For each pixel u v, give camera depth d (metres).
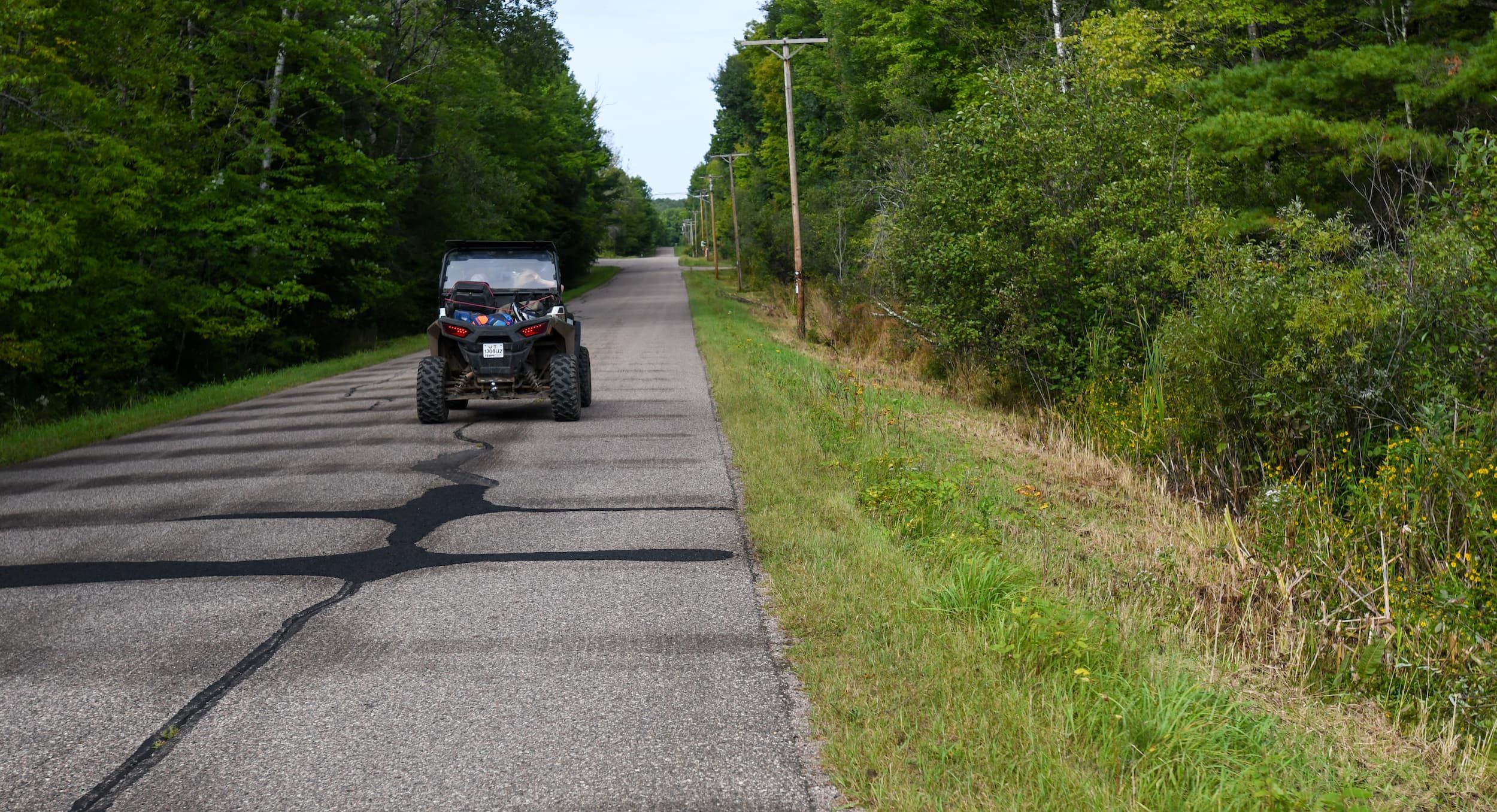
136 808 3.61
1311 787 3.68
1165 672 4.62
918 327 21.28
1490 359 9.84
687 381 18.34
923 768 3.68
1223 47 22.53
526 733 4.17
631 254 158.00
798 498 8.43
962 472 9.41
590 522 7.93
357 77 31.55
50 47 19.77
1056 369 16.70
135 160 20.81
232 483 9.84
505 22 41.84
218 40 27.42
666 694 4.55
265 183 29.56
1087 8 28.05
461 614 5.75
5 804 3.64
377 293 35.56
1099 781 3.54
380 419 14.25
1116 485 10.98
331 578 6.54
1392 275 10.95
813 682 4.57
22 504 9.27
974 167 17.92
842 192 42.47
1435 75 15.28
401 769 3.87
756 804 3.56
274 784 3.77
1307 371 10.77
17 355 19.94
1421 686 5.28
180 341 29.05
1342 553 7.35
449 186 43.50
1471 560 6.61
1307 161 17.02
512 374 13.02
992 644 4.82
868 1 42.84
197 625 5.64
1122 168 16.88
